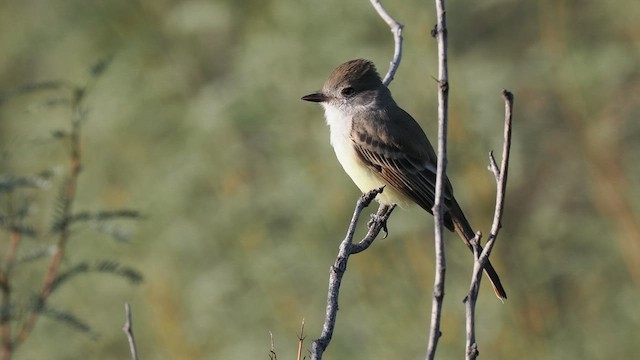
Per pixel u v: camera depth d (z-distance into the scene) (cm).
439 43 564
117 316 1401
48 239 841
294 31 1419
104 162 1516
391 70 848
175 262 1396
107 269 788
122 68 1580
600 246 1335
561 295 1310
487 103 1349
